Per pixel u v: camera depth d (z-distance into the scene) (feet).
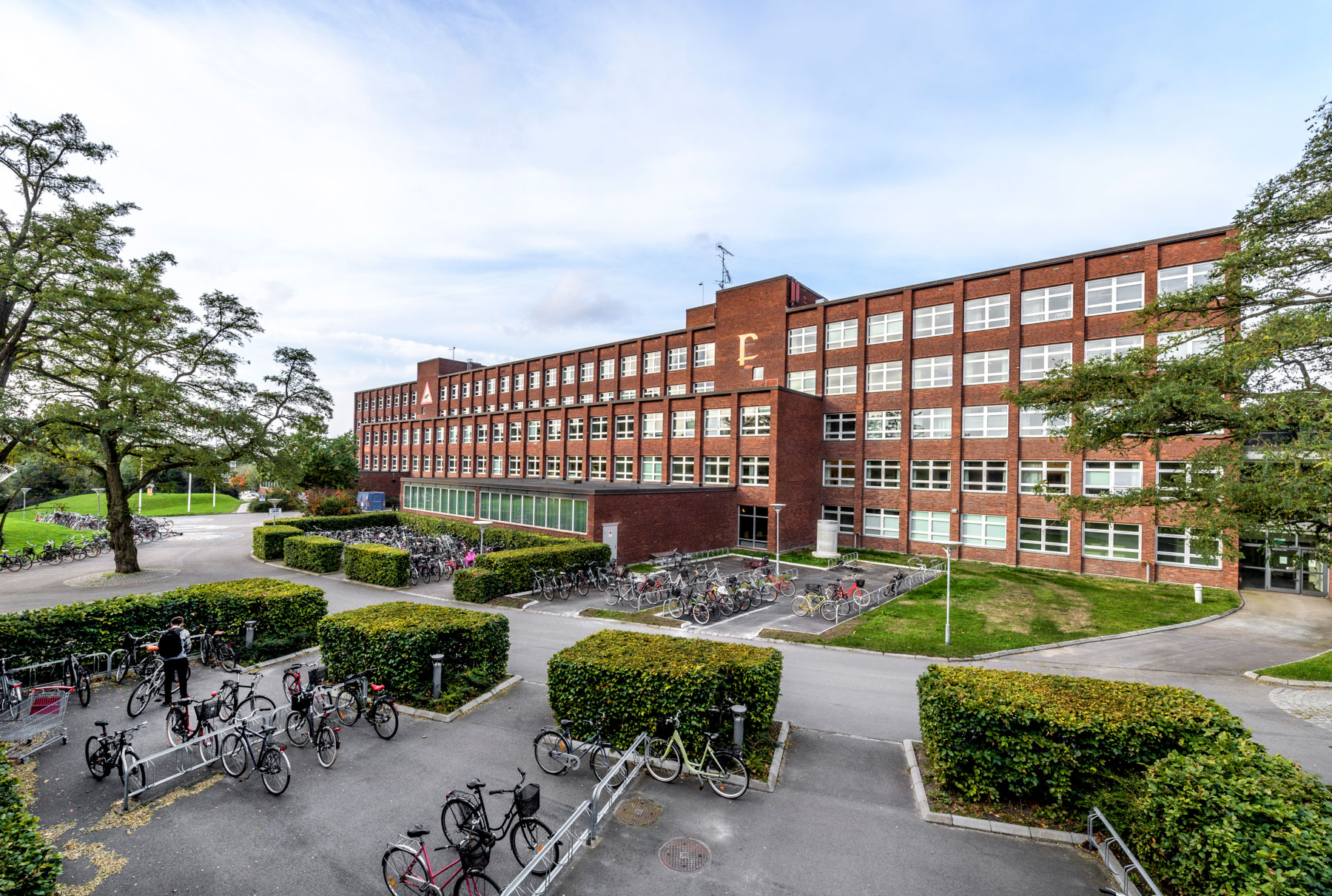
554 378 195.72
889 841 24.67
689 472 123.65
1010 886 21.91
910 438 112.16
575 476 149.07
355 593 74.43
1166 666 50.65
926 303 111.55
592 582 79.25
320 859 23.15
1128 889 20.98
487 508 119.34
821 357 123.13
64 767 30.07
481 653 41.16
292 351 90.17
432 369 254.88
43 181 69.21
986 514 104.27
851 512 118.93
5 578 82.84
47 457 83.05
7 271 64.23
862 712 38.86
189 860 22.94
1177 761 21.57
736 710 29.19
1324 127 42.24
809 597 67.62
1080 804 25.14
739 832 25.18
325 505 173.17
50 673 40.63
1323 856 16.06
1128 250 91.71
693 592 70.03
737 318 136.46
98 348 79.10
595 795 24.25
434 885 19.98
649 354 162.81
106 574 83.71
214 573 87.40
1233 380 43.04
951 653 52.90
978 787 26.76
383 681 38.27
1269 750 34.22
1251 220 47.24
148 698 37.50
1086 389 51.72
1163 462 88.12
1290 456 38.73
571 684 32.91
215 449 85.20
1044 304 99.60
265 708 35.19
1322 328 39.01
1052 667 50.31
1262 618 68.08
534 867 21.97
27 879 16.46
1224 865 17.48
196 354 84.94
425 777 29.43
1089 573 93.97
